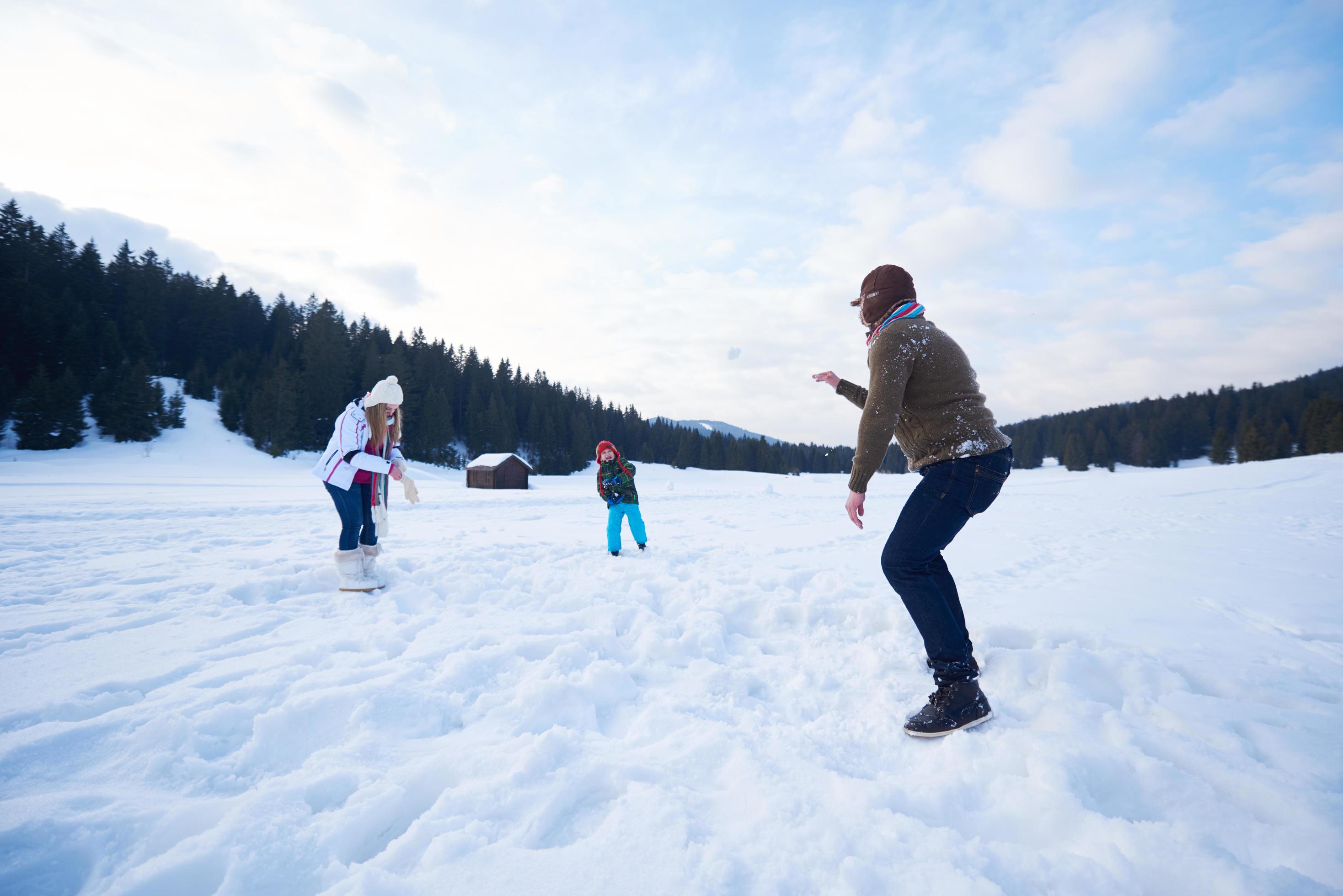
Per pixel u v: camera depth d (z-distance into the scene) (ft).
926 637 6.73
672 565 16.61
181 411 187.93
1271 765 5.40
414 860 4.25
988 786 5.22
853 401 8.95
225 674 7.57
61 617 10.24
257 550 18.11
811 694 7.73
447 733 6.47
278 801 4.69
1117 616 10.61
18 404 151.23
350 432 12.16
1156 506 40.65
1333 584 13.69
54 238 271.08
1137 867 4.00
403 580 13.58
